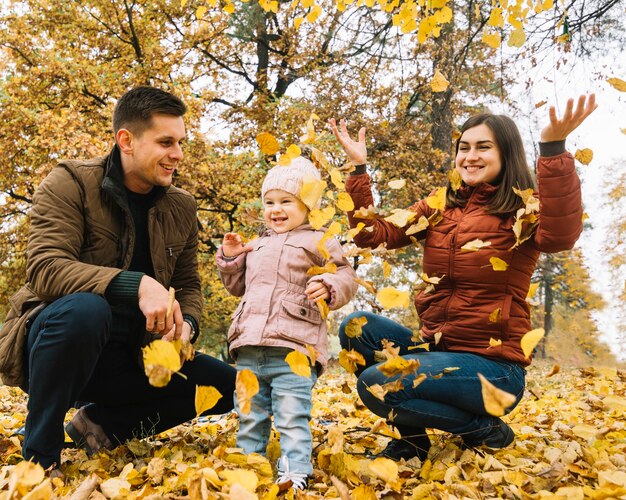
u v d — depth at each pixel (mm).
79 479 1988
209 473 1659
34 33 13016
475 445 2436
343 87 11508
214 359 2557
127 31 13453
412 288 2406
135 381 2447
